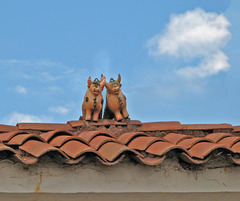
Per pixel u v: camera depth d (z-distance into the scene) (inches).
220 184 294.4
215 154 287.0
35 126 307.3
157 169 282.2
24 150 255.8
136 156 268.2
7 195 245.9
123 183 272.2
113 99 325.7
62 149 262.7
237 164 298.2
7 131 297.6
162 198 273.4
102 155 265.9
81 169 265.3
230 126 346.3
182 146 288.4
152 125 334.0
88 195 260.7
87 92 323.6
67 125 319.0
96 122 319.6
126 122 326.6
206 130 338.6
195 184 289.0
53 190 256.4
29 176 253.6
